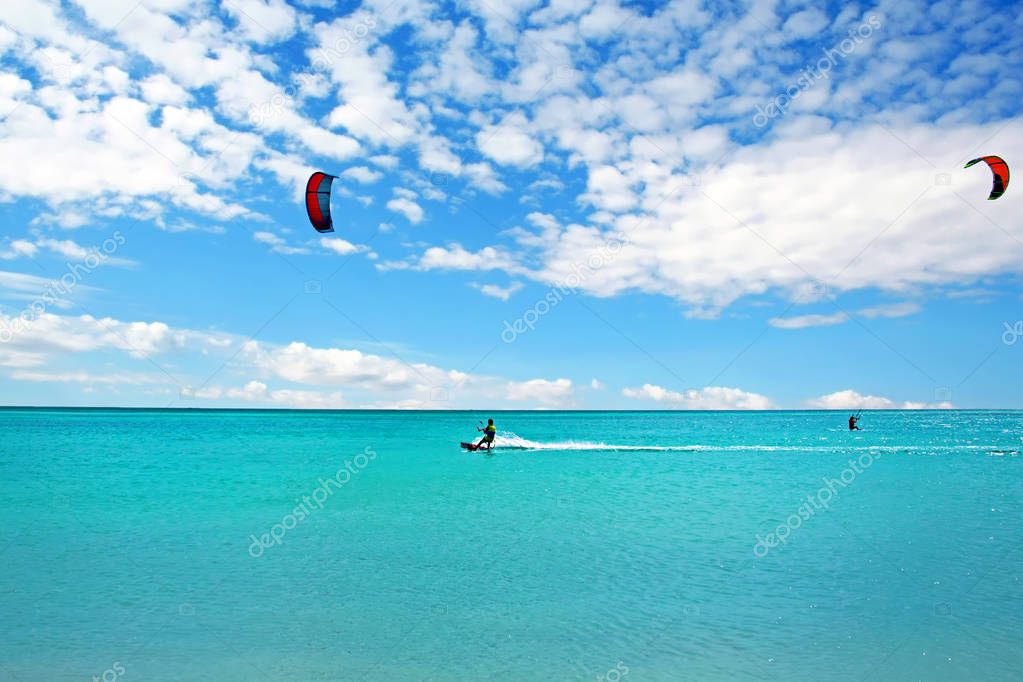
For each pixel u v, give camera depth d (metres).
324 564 12.02
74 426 84.00
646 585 10.70
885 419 138.12
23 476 25.70
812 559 12.21
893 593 10.25
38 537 14.32
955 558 12.24
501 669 7.64
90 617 9.41
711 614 9.38
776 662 7.81
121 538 14.20
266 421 123.94
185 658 8.00
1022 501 18.64
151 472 27.09
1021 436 59.03
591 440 54.50
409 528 15.05
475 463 30.92
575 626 8.96
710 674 7.46
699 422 129.25
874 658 7.89
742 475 25.52
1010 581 10.84
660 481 23.56
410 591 10.48
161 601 10.07
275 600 10.08
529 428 92.69
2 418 123.00
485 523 15.62
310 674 7.56
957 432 68.81
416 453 37.44
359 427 88.44
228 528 15.17
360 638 8.59
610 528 14.96
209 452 38.84
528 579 11.07
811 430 78.00
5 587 10.77
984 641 8.38
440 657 7.96
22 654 8.15
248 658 8.00
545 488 21.64
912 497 19.52
